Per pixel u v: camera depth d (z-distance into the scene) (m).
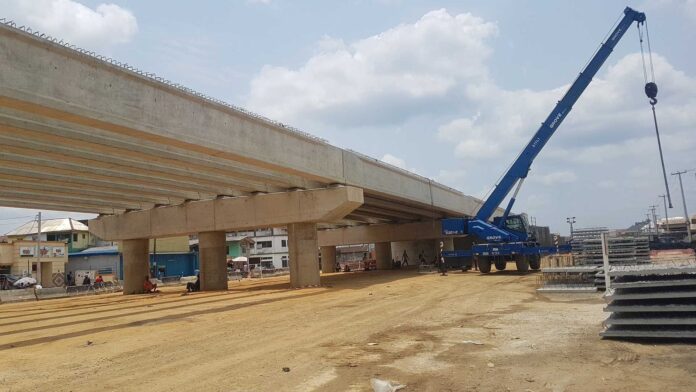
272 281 45.62
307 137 26.91
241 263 80.44
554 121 35.81
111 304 27.22
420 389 7.62
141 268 37.12
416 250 69.62
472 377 8.18
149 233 35.38
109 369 9.87
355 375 8.56
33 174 23.67
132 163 23.50
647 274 10.15
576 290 20.27
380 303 20.45
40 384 8.83
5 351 12.57
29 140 19.28
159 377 8.98
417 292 25.05
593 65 35.03
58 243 59.47
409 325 14.09
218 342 12.50
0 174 22.67
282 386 8.04
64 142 19.00
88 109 15.09
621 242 29.45
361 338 12.23
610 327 10.73
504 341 11.08
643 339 10.30
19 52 13.33
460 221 36.91
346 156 31.14
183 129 18.72
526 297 20.20
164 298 29.48
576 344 10.31
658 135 29.05
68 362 10.76
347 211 31.80
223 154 21.31
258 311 19.34
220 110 20.75
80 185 26.67
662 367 8.30
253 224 32.34
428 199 45.38
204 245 34.44
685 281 9.80
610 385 7.46
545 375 8.10
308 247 32.16
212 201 33.72
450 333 12.46
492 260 36.44
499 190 36.38
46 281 57.97
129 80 16.61
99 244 76.19
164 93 18.00
